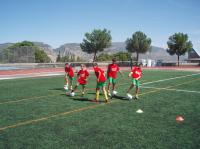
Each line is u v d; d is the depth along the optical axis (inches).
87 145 252.4
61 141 263.1
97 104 442.3
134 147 247.0
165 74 1135.6
